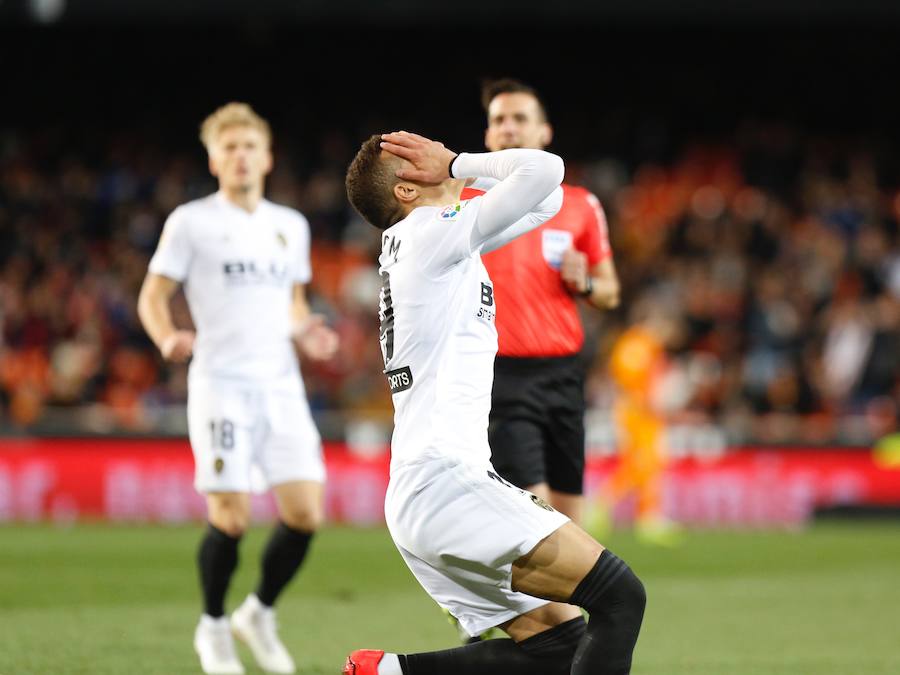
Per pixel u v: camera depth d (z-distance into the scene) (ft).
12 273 233.55
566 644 50.55
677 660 76.07
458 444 47.60
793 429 188.03
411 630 86.94
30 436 171.94
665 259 250.78
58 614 92.12
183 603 99.04
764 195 273.33
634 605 47.47
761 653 79.10
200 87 298.97
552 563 46.98
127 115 297.74
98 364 207.31
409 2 224.94
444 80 300.61
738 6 226.17
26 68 294.05
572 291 70.08
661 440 160.86
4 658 72.64
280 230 77.25
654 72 301.63
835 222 263.49
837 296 240.73
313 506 73.51
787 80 302.04
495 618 49.73
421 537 47.67
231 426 73.20
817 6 226.38
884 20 233.76
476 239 48.14
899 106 301.63
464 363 48.73
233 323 74.38
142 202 260.21
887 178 286.25
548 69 300.81
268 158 78.02
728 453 184.85
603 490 163.32
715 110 304.09
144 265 239.50
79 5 219.82
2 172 264.93
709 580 119.03
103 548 137.39
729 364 221.25
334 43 294.46
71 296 224.53
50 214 253.03
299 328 77.66
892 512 185.47
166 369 212.43
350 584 112.47
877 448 187.01
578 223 70.79
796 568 129.29
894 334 222.07
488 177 49.96
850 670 73.00
